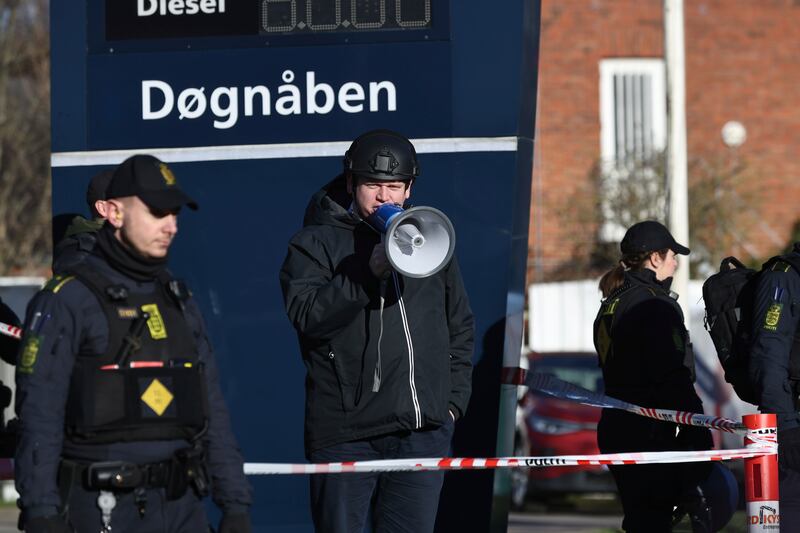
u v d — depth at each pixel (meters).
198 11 19.52
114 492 12.11
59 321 12.06
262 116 19.38
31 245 60.66
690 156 66.69
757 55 68.62
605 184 63.09
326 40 19.28
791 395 17.16
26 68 62.03
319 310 14.88
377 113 19.19
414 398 15.34
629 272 19.58
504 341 18.83
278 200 19.33
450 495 18.67
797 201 67.94
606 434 19.45
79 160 19.64
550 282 64.00
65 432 12.18
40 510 11.78
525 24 19.05
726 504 19.23
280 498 19.06
